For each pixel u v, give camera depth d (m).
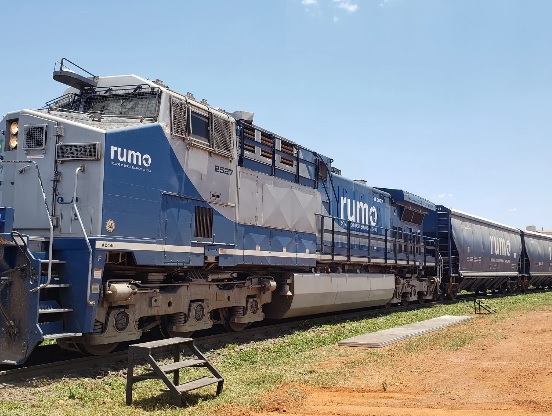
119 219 9.48
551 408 7.03
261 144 14.12
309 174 16.67
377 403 7.30
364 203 20.83
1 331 8.41
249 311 13.48
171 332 11.15
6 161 9.45
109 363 9.61
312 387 8.22
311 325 16.09
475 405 7.21
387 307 22.33
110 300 9.24
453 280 28.39
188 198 11.12
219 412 6.73
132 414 6.59
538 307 23.72
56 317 8.97
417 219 26.31
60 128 9.62
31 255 8.32
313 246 16.11
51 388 7.84
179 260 10.77
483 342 12.97
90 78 11.36
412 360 10.57
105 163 9.30
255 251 13.34
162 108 10.64
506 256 34.97
